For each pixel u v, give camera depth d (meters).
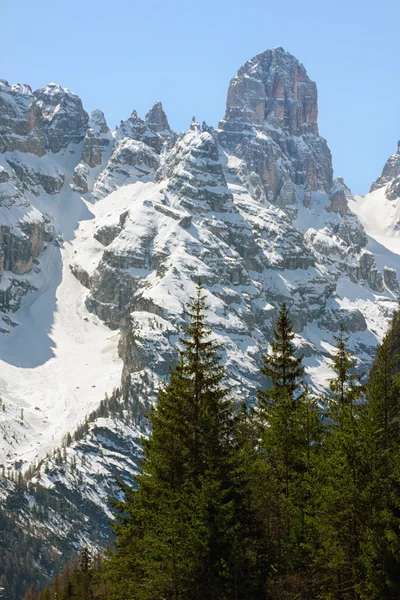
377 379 130.12
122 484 151.88
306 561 123.62
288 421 135.62
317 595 119.94
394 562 112.44
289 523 127.75
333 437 128.75
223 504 125.69
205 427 139.25
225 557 124.00
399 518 114.19
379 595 111.75
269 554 126.88
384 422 126.62
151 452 140.00
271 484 129.62
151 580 126.25
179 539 123.94
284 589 122.81
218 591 123.50
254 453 137.25
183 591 125.19
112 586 141.25
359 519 115.75
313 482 124.19
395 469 118.50
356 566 115.75
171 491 130.50
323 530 117.38
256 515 128.75
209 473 129.00
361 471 117.19
